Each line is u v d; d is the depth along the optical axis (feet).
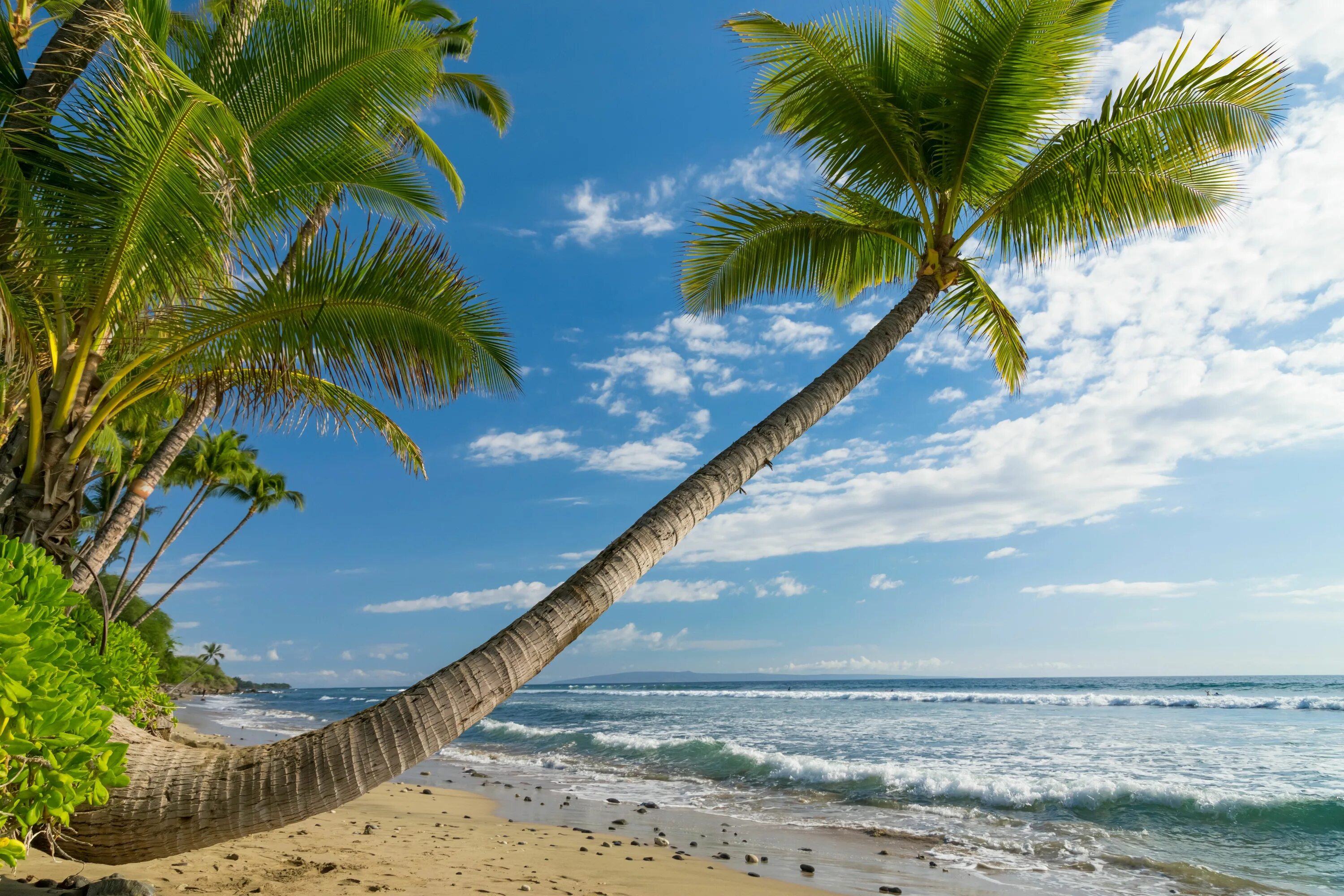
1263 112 19.07
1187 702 103.04
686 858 24.82
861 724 80.43
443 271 17.34
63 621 10.18
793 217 23.84
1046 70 20.45
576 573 12.88
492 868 21.43
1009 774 41.63
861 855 25.73
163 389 18.80
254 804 9.85
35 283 14.74
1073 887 21.49
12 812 6.93
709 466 15.17
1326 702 92.48
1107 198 20.72
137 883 12.97
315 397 20.04
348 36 16.80
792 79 22.49
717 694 193.06
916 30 23.36
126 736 10.70
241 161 13.79
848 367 18.51
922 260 22.07
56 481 15.71
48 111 13.44
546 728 88.48
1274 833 27.43
